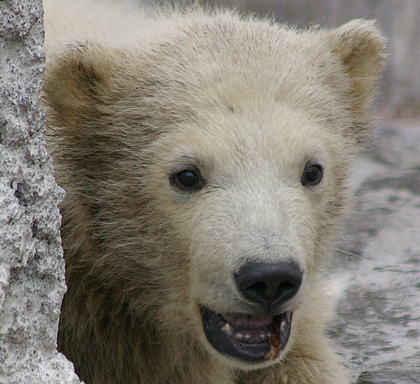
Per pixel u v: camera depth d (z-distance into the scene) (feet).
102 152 32.12
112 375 33.71
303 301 28.84
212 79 30.60
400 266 48.78
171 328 32.81
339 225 35.60
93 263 32.30
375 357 38.58
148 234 31.04
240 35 33.65
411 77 97.19
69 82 31.83
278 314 28.14
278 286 26.58
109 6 50.24
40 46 22.81
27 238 21.77
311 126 30.17
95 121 32.32
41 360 22.11
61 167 32.04
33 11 22.49
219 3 93.15
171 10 43.21
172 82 31.30
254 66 31.17
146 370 33.91
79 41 35.32
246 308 26.84
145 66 32.55
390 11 97.40
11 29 22.08
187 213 29.45
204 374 35.32
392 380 34.73
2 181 21.63
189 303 30.81
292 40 34.63
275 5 97.35
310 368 37.27
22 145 22.36
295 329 33.58
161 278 31.55
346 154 34.65
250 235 26.20
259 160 28.32
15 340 21.43
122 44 34.71
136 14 46.75
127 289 32.63
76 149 32.14
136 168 31.12
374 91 37.11
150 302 32.58
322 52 35.04
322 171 30.86
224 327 29.48
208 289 27.58
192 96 30.40
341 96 35.04
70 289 32.27
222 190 28.12
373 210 57.62
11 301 21.40
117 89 32.40
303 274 26.71
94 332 32.89
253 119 29.14
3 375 20.85
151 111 31.07
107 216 31.96
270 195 27.58
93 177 32.14
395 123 89.51
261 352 28.91
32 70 22.66
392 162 71.36
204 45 32.65
